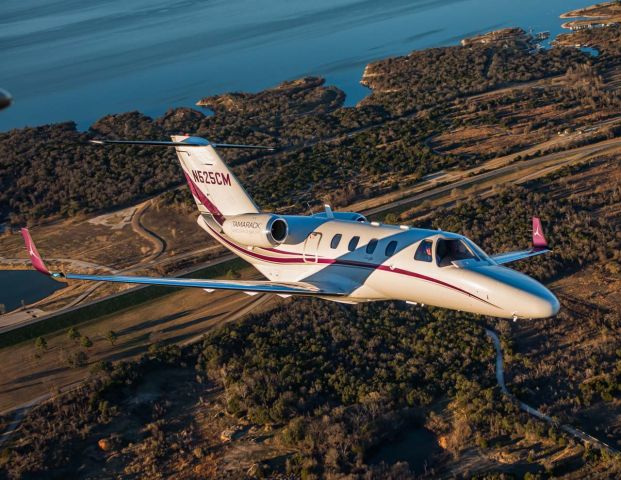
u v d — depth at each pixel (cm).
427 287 2984
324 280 3297
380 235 3180
